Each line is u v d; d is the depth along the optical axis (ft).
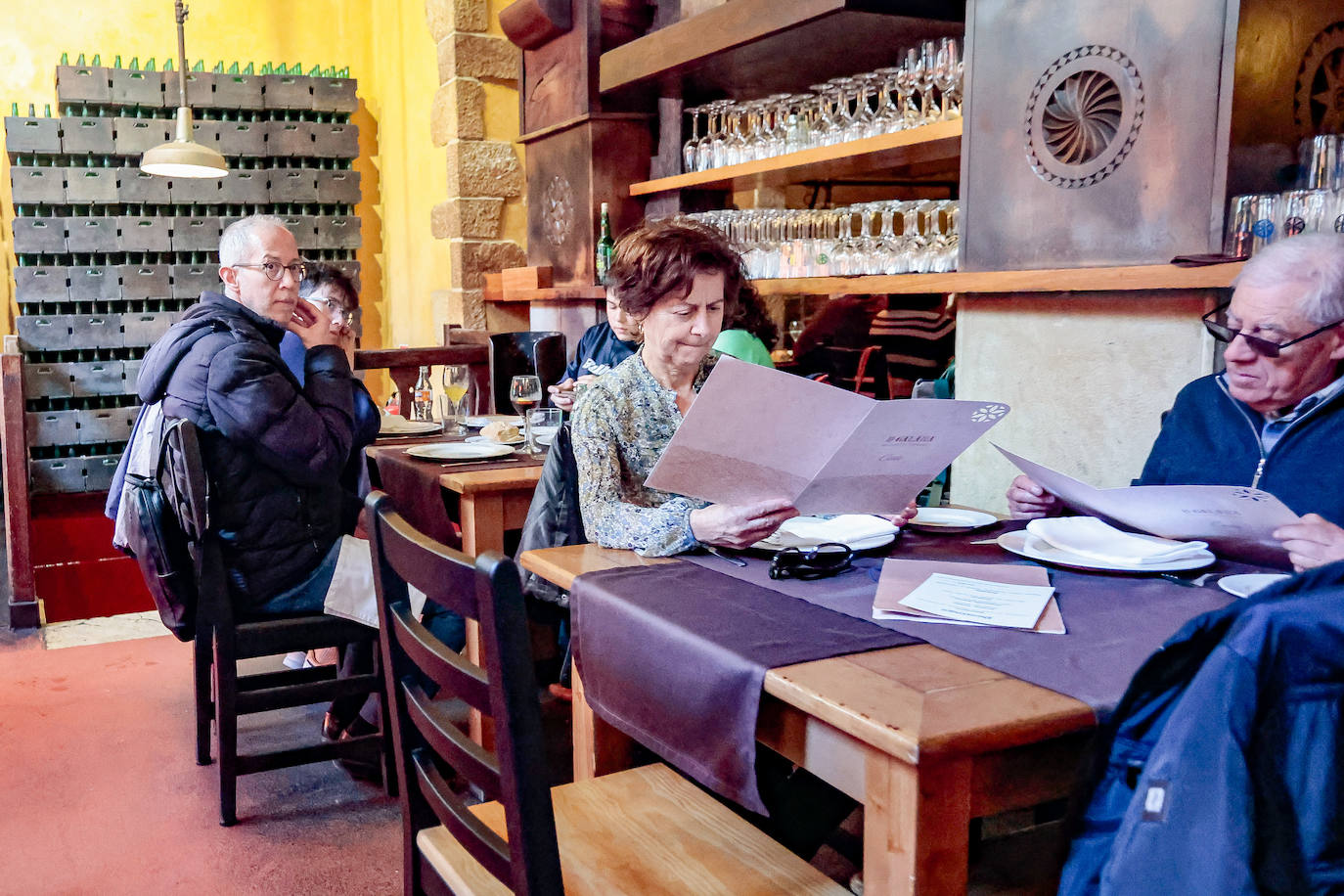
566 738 9.07
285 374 7.88
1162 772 2.52
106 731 9.67
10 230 18.81
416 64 19.35
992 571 4.52
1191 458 5.81
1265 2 6.50
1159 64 6.89
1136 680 2.66
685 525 4.91
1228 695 2.47
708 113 12.85
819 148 10.57
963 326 8.86
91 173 18.47
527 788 3.06
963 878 3.07
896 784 3.01
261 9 20.48
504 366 12.97
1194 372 6.87
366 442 9.55
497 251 18.02
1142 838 2.52
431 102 18.72
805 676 3.30
